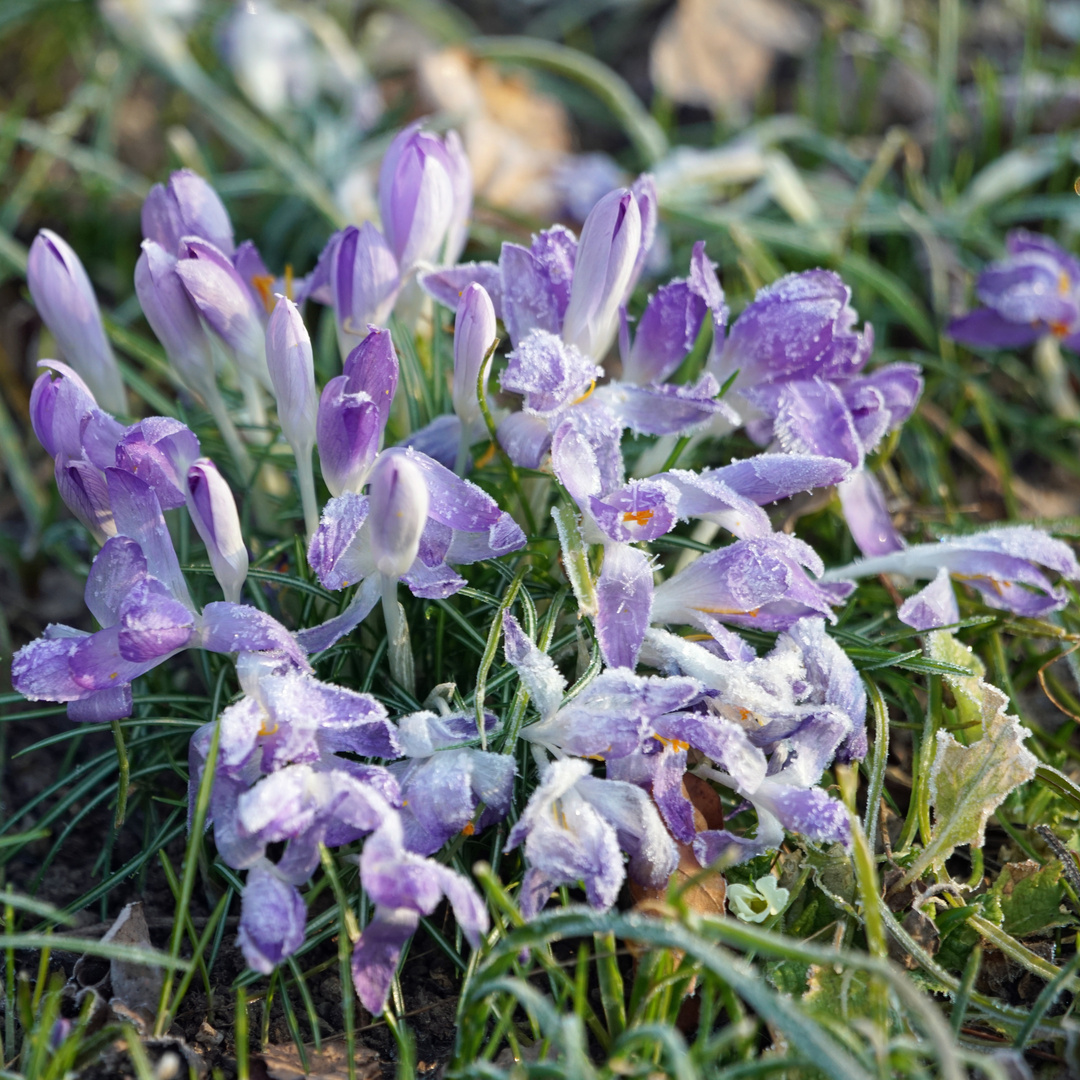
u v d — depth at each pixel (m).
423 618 0.47
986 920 0.44
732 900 0.43
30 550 0.57
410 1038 0.42
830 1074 0.37
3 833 0.46
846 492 0.48
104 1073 0.41
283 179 0.66
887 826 0.46
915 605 0.46
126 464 0.42
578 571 0.42
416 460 0.42
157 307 0.46
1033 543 0.46
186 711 0.46
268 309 0.48
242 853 0.40
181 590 0.42
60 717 0.52
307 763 0.41
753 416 0.47
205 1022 0.43
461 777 0.41
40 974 0.41
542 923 0.39
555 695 0.42
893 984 0.37
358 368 0.42
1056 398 0.62
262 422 0.51
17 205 0.66
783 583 0.43
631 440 0.54
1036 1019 0.41
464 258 0.66
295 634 0.42
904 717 0.49
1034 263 0.57
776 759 0.43
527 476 0.48
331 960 0.42
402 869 0.39
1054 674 0.54
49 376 0.43
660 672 0.47
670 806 0.42
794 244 0.63
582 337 0.45
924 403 0.61
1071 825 0.47
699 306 0.46
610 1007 0.41
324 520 0.41
